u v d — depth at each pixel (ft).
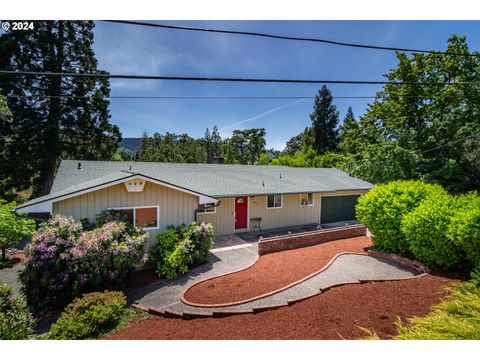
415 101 72.59
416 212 26.32
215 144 202.80
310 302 19.36
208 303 21.63
